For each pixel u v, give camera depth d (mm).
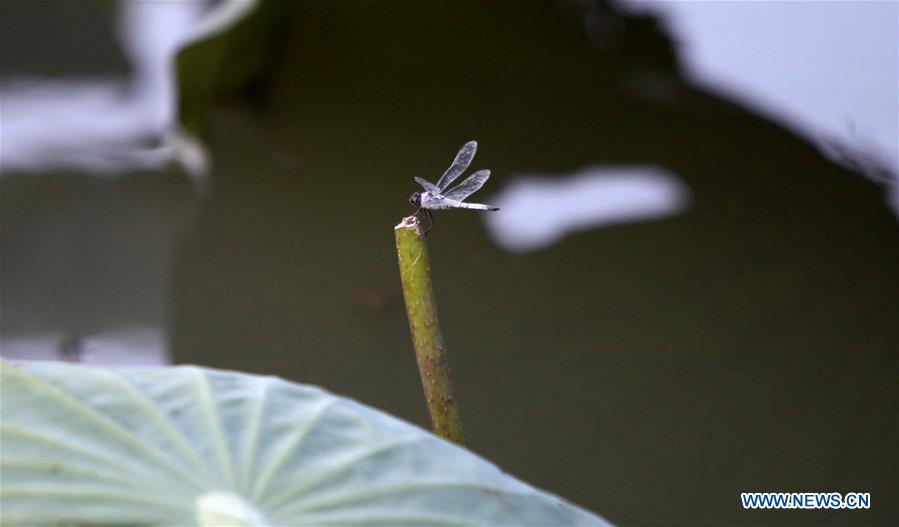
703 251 5793
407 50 7355
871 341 5191
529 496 2586
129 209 5922
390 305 5328
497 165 6410
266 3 6094
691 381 4973
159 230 5773
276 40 6457
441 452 2594
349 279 5496
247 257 5617
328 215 5930
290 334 5145
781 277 5590
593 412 4805
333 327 5195
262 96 6727
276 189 6117
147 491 2545
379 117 6730
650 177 6336
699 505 4355
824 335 5223
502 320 5309
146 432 2570
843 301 5453
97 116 6613
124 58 7152
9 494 2535
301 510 2551
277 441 2578
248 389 2604
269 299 5340
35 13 7469
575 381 4988
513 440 4652
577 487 4430
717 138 6668
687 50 7367
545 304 5418
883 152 6480
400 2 7781
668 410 4781
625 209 6094
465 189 2941
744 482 4441
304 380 4871
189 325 5152
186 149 6340
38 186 6039
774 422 4777
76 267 5488
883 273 5629
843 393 4887
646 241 5836
